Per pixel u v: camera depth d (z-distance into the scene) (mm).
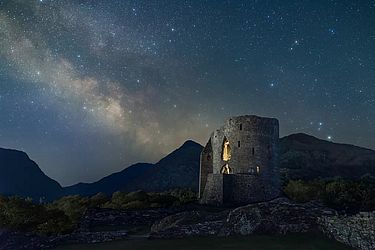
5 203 30266
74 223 35281
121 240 24359
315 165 119375
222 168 46594
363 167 120250
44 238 24062
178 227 24656
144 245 22062
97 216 33844
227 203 40375
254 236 23000
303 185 47094
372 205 40438
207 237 23453
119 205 44625
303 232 23156
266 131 44844
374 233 18281
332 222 22203
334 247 19891
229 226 24422
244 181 41500
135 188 118062
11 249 22609
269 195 42219
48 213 32375
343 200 42062
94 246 22797
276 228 23578
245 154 43875
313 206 26500
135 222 34312
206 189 42562
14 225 28891
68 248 22734
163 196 48000
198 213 29531
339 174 110250
